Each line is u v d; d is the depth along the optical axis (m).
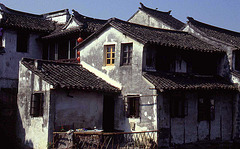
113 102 16.56
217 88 16.42
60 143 13.31
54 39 22.36
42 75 14.39
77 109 14.70
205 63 18.50
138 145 14.23
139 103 15.30
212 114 17.06
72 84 14.40
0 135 16.84
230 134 17.73
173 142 15.15
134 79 15.68
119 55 16.50
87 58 18.11
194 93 16.41
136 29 17.48
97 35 17.67
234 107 17.80
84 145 13.03
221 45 18.77
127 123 15.74
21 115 15.69
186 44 17.62
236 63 18.48
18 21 22.62
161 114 14.73
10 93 20.70
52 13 26.06
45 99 14.05
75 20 21.70
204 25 21.94
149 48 15.93
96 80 16.39
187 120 15.93
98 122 15.48
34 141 14.55
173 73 16.81
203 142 16.48
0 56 21.27
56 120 13.93
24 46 22.62
